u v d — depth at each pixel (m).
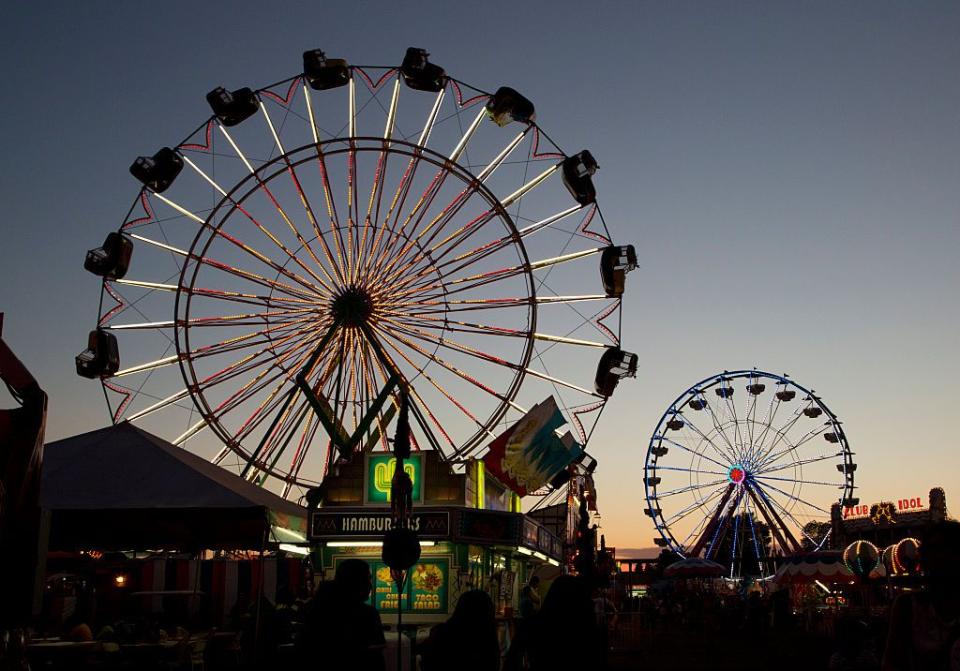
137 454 13.66
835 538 61.72
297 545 17.64
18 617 8.91
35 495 9.20
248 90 28.28
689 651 32.03
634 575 73.31
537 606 18.39
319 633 7.00
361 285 27.95
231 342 27.36
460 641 7.36
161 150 27.48
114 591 24.27
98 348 26.20
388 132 29.69
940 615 4.48
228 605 25.05
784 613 44.53
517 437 22.98
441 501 20.39
